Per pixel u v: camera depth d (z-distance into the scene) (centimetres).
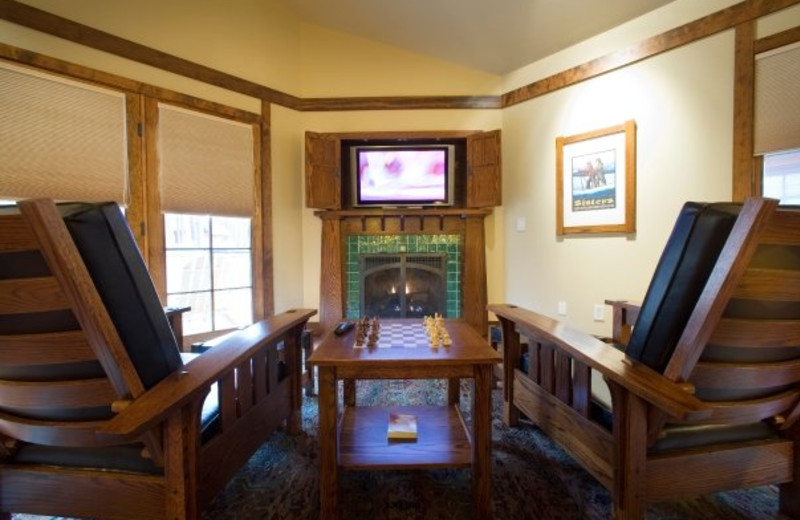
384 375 148
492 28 323
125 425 91
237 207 337
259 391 164
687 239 108
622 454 123
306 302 395
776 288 105
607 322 308
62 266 89
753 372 114
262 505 152
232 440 140
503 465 177
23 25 229
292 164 381
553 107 339
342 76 390
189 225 319
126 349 103
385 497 158
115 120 267
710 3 245
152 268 287
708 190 251
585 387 145
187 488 111
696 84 254
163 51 289
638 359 125
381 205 385
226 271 342
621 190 293
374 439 171
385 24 357
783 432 135
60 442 111
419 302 404
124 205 272
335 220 383
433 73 388
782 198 229
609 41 297
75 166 250
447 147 382
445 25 336
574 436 152
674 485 124
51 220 87
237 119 335
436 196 386
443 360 146
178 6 297
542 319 185
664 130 270
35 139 235
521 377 202
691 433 126
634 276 291
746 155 234
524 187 365
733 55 237
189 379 113
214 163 321
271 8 358
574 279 328
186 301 317
